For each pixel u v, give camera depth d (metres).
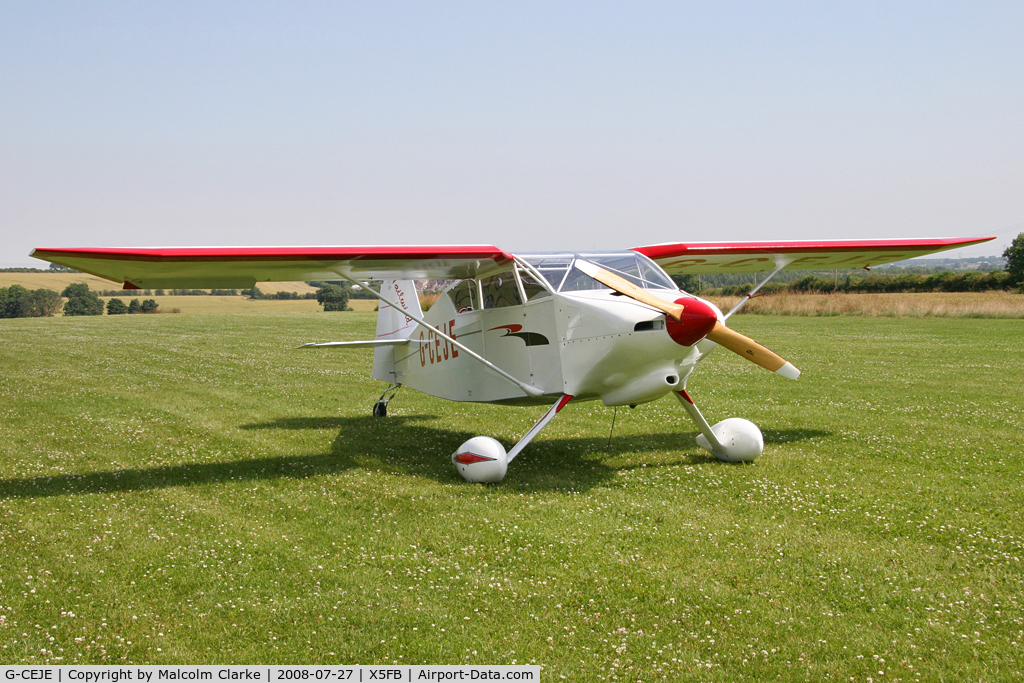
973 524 5.27
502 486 6.48
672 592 4.15
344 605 4.02
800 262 9.54
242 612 3.94
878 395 11.39
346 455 7.87
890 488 6.26
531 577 4.38
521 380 7.35
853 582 4.26
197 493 6.29
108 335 24.28
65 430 9.20
